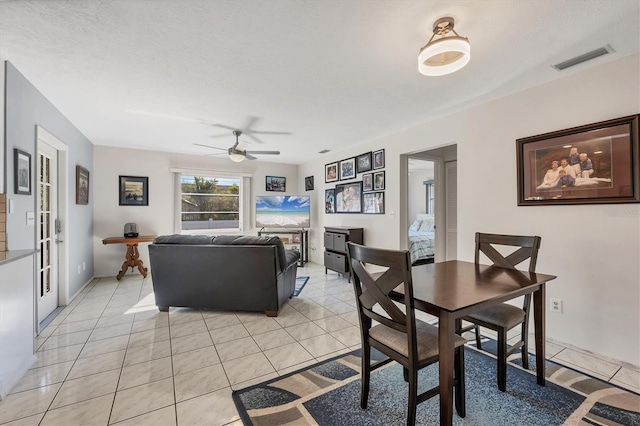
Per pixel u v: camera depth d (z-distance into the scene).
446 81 2.61
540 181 2.65
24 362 2.11
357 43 2.03
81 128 4.05
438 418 1.66
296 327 2.95
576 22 1.79
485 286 1.72
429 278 1.91
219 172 6.21
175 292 3.30
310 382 2.01
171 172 5.70
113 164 5.18
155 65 2.33
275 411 1.72
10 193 2.32
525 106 2.77
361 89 2.79
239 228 6.51
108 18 1.75
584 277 2.41
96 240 5.05
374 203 4.73
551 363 2.22
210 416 1.68
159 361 2.28
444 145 3.64
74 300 3.82
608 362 2.23
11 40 1.98
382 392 1.90
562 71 2.42
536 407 1.74
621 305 2.23
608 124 2.25
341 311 3.42
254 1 1.61
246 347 2.52
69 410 1.72
